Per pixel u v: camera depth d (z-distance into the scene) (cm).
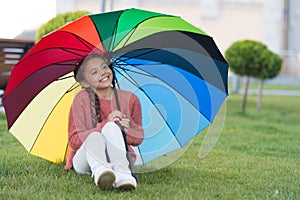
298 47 1959
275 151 621
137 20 418
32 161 495
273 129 830
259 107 1102
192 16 1900
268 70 1032
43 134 467
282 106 1192
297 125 929
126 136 434
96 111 432
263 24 1895
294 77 1691
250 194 402
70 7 1756
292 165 531
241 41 1051
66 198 373
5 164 476
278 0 1889
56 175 443
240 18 1900
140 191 395
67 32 417
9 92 428
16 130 449
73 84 468
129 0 1842
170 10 1889
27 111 450
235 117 978
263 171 495
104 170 380
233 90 1422
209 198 385
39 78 443
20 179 424
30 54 415
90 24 414
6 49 763
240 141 688
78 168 434
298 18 1958
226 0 1902
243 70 1032
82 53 450
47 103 460
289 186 434
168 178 446
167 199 378
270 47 1894
